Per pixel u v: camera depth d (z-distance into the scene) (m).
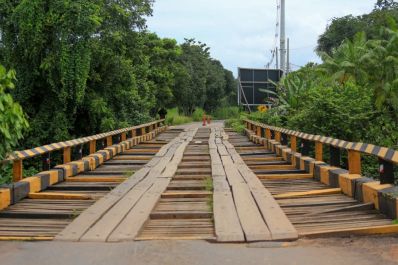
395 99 21.44
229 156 14.81
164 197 8.64
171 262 4.94
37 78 19.64
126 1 21.94
